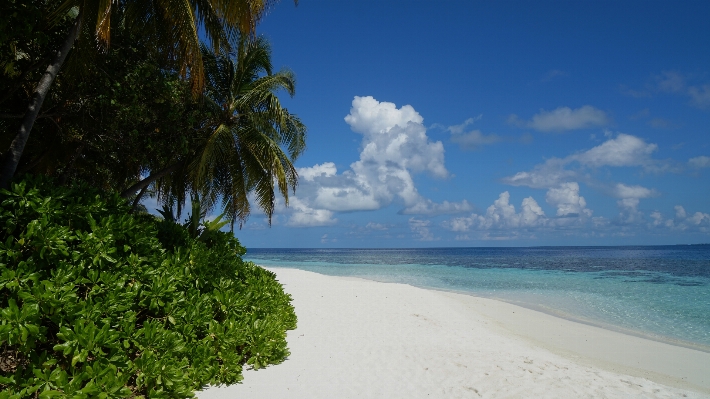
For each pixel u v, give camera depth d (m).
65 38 8.35
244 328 6.60
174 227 8.15
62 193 5.26
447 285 24.41
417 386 5.86
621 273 33.97
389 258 81.19
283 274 23.69
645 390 6.31
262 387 5.47
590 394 5.92
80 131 11.45
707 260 59.16
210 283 7.20
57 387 3.70
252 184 15.88
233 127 15.16
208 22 9.75
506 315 13.43
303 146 16.77
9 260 4.38
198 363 5.37
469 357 7.52
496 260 65.38
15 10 6.96
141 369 4.52
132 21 9.58
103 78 9.98
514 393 5.74
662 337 11.26
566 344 9.88
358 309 12.22
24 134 6.80
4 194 4.91
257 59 15.82
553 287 23.22
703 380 7.44
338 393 5.43
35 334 3.86
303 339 8.28
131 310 5.13
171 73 11.78
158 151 12.17
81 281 4.63
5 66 8.64
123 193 12.96
